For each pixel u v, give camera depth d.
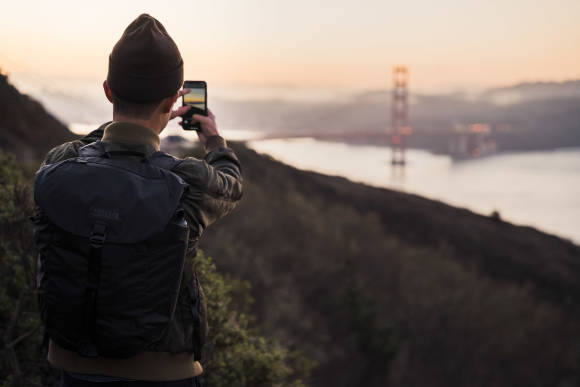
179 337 1.61
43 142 18.58
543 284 64.19
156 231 1.43
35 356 3.61
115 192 1.46
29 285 3.35
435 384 29.02
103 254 1.41
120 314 1.42
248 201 27.52
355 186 82.31
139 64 1.56
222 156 1.83
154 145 1.65
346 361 21.58
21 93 18.69
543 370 36.03
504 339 35.25
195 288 1.68
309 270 26.36
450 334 33.06
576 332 42.81
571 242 96.50
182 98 1.88
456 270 39.28
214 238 18.19
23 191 3.29
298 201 36.50
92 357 1.50
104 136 1.64
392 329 24.39
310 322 19.95
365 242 37.09
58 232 1.44
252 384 3.71
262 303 16.98
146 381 1.59
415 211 75.44
